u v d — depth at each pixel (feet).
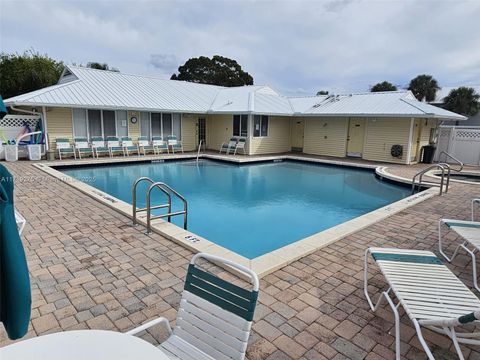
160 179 38.29
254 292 5.72
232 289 6.01
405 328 9.14
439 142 50.96
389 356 8.05
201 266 12.76
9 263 4.83
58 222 17.74
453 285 8.73
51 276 11.74
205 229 22.43
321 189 34.96
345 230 17.07
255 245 19.85
